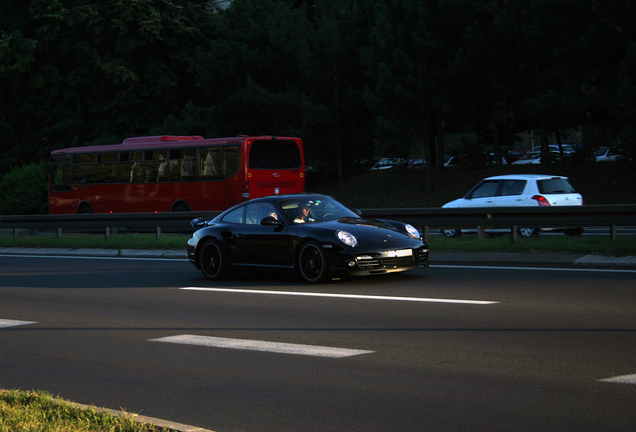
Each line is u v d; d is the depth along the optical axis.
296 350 7.16
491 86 35.31
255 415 5.15
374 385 5.78
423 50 34.44
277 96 39.94
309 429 4.80
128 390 5.98
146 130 45.44
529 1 34.47
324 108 39.28
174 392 5.85
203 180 25.30
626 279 10.88
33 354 7.54
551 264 13.02
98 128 44.50
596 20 30.45
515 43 34.22
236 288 11.85
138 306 10.45
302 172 25.39
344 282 11.86
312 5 47.47
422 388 5.63
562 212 14.88
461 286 10.86
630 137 26.66
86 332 8.64
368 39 36.09
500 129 41.00
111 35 44.66
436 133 41.34
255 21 44.44
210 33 47.88
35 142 46.06
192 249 13.62
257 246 12.49
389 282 11.62
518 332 7.50
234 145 24.58
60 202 29.73
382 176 41.28
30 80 44.28
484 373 5.99
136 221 21.56
